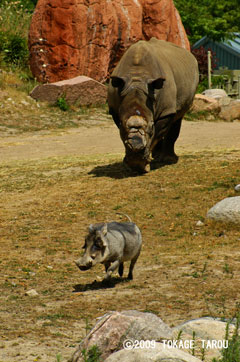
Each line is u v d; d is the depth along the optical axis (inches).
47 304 540.7
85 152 1519.4
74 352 374.6
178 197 1007.0
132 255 598.9
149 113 1141.7
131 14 2343.8
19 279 638.5
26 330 462.0
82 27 2209.6
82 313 508.7
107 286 601.6
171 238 815.1
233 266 641.0
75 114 2068.2
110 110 1218.6
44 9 2208.4
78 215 954.7
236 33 3321.9
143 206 978.1
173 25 2456.9
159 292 565.0
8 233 869.8
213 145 1513.3
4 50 2319.1
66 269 686.5
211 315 484.7
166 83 1176.2
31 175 1255.5
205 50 3117.6
